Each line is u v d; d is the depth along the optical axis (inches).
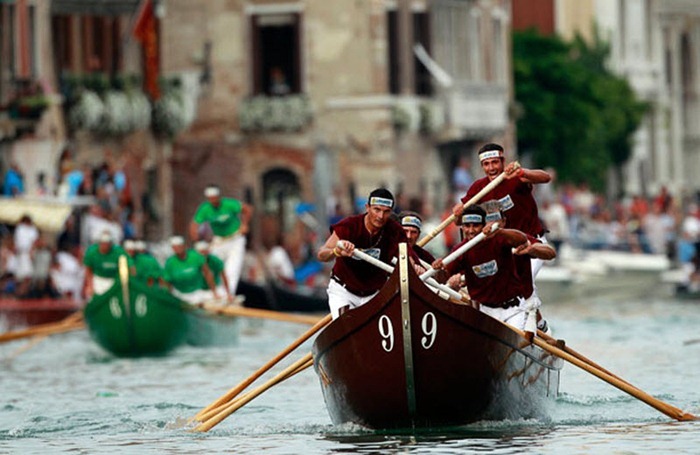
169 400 2532.0
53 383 2810.0
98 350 3479.3
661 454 1872.5
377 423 2080.5
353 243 2071.9
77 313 3499.0
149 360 3240.7
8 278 4084.6
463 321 2018.9
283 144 6240.2
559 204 5821.9
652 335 3688.5
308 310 4347.9
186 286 3489.2
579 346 3361.2
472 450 1916.8
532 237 2158.0
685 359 3021.7
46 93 4788.4
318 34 6220.5
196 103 6122.1
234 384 2753.4
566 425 2128.4
